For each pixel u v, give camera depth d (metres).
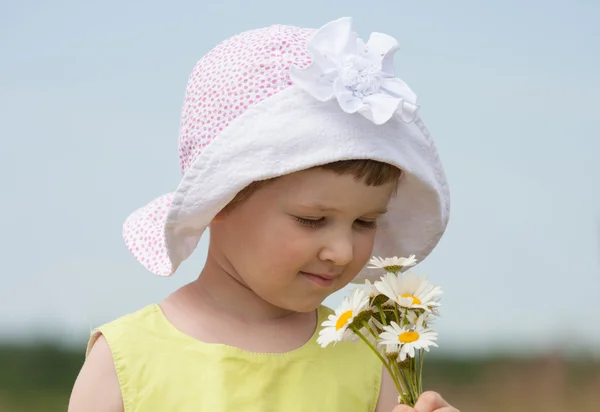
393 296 1.48
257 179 1.53
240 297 1.61
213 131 1.57
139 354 1.57
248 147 1.53
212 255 1.61
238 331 1.60
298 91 1.54
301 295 1.56
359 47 1.57
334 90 1.52
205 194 1.55
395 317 1.51
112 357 1.56
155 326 1.59
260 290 1.57
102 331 1.58
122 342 1.57
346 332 1.50
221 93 1.57
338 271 1.56
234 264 1.58
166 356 1.57
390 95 1.57
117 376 1.56
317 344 1.63
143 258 1.63
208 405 1.56
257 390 1.58
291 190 1.54
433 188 1.61
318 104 1.53
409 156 1.57
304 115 1.53
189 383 1.56
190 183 1.55
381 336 1.48
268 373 1.59
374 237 1.64
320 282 1.56
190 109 1.59
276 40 1.58
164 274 1.61
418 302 1.49
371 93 1.55
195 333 1.59
